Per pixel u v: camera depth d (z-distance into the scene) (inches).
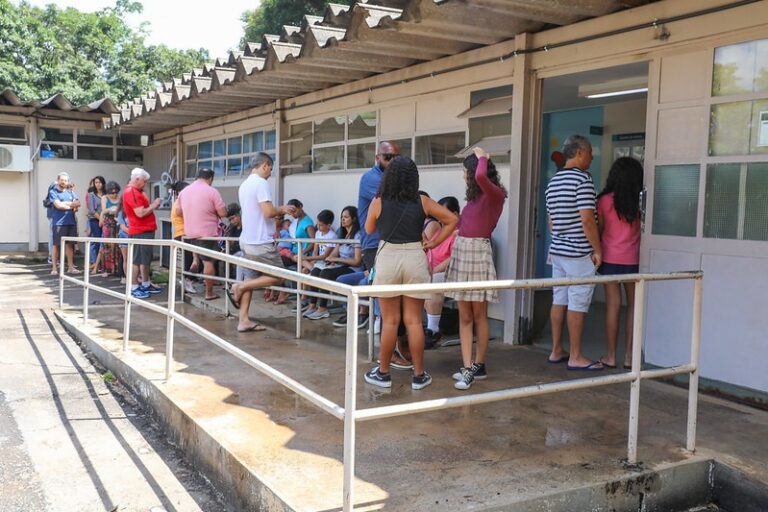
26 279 466.0
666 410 170.7
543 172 350.6
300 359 220.2
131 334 268.4
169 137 567.8
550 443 147.3
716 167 184.2
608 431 155.1
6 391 215.5
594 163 335.6
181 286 342.6
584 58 215.3
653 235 199.6
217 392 183.9
